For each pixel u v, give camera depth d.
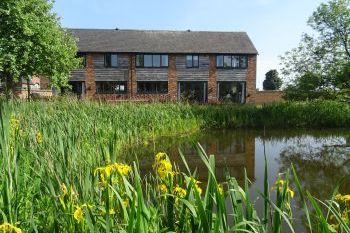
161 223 2.74
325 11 21.75
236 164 9.95
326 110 19.98
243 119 19.22
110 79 32.81
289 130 18.34
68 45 22.77
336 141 14.64
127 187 2.51
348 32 21.78
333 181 7.81
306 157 10.98
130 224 2.13
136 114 14.11
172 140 14.05
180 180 3.03
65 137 4.66
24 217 3.15
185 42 34.66
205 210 2.34
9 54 15.74
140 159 9.78
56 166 3.29
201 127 18.23
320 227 2.32
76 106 13.48
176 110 17.80
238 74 34.59
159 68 33.56
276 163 10.05
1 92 19.56
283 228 4.82
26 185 3.81
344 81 21.00
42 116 7.80
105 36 34.03
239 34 37.03
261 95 38.12
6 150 3.24
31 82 31.38
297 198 6.26
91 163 4.23
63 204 2.70
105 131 10.09
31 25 16.91
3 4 15.81
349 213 2.79
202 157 2.49
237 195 2.52
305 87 21.91
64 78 20.69
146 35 34.97
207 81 34.16
